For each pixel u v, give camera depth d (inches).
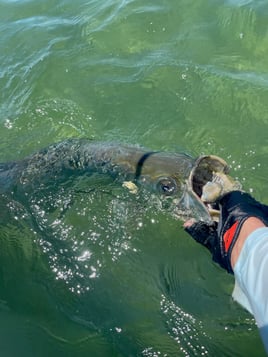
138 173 36.8
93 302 36.1
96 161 39.7
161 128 52.0
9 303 36.7
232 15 65.1
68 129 53.4
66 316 35.4
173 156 36.9
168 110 54.1
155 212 38.4
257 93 54.4
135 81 58.0
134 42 63.9
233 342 32.8
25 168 44.3
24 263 39.2
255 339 32.9
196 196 32.7
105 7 70.2
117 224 39.8
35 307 36.2
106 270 38.0
